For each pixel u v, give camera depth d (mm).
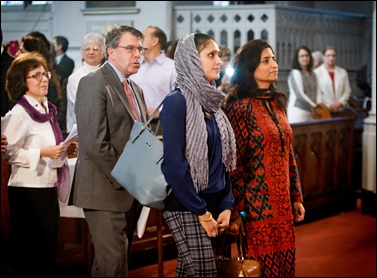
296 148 6609
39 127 3701
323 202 7043
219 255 3543
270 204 3600
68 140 3609
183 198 3041
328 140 7090
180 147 3033
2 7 10914
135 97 3656
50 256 3820
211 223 3084
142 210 3660
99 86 3398
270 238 3598
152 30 5273
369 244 6047
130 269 5203
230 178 3480
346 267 5363
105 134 3396
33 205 3697
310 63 7691
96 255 3539
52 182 3721
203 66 3088
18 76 3641
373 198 7176
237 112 3574
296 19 10484
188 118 3051
